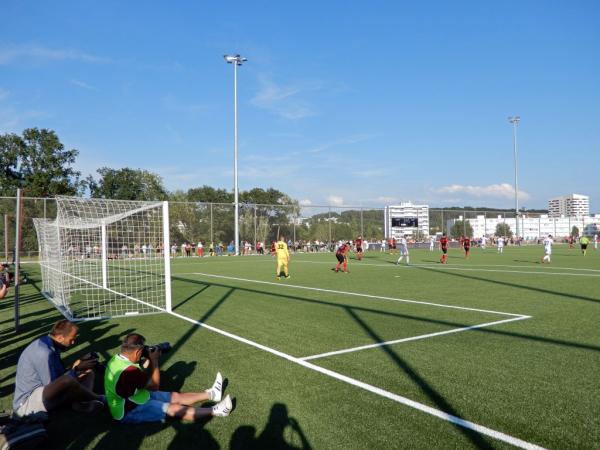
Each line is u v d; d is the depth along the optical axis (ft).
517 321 28.40
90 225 49.70
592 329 25.94
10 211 110.63
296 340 24.25
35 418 13.50
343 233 164.25
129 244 56.80
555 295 39.42
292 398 15.85
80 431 13.87
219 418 14.33
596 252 122.52
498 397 15.58
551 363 19.42
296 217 154.71
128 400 14.23
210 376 18.58
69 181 180.65
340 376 18.11
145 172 205.98
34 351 14.96
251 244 144.05
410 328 26.73
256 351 22.16
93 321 31.17
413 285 48.37
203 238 135.44
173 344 23.89
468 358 20.33
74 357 22.45
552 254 113.09
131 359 14.73
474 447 12.09
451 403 15.12
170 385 17.63
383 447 12.19
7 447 11.96
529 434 12.79
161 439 13.12
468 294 40.78
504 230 200.54
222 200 245.04
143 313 33.53
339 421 13.89
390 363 19.75
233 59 126.41
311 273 65.67
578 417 13.87
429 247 169.78
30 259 111.55
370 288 46.26
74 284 53.11
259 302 37.81
